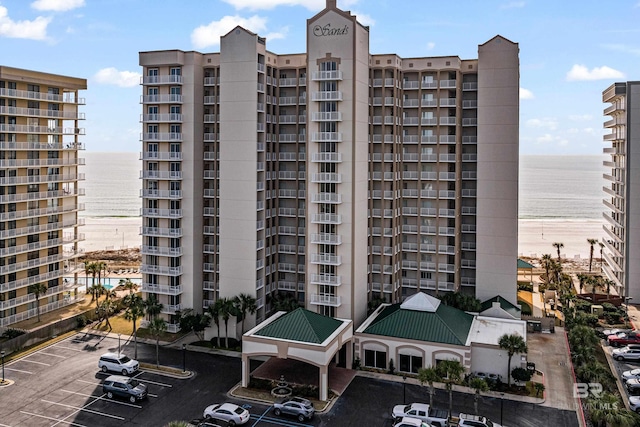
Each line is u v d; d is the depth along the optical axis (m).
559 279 108.00
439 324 68.31
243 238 79.00
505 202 83.06
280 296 85.50
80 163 95.50
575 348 70.62
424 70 86.38
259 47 77.81
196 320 78.12
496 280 84.50
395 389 63.50
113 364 67.94
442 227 87.50
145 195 83.69
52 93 90.19
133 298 81.44
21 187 85.50
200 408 59.16
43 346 76.94
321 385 60.72
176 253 82.50
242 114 77.75
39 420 56.22
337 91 75.31
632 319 88.31
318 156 76.12
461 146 87.56
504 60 81.31
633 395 61.78
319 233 77.38
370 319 74.81
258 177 79.25
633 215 95.69
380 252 85.75
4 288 81.81
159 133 82.38
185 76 81.50
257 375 67.31
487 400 60.44
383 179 84.62
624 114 96.12
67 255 94.75
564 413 57.56
